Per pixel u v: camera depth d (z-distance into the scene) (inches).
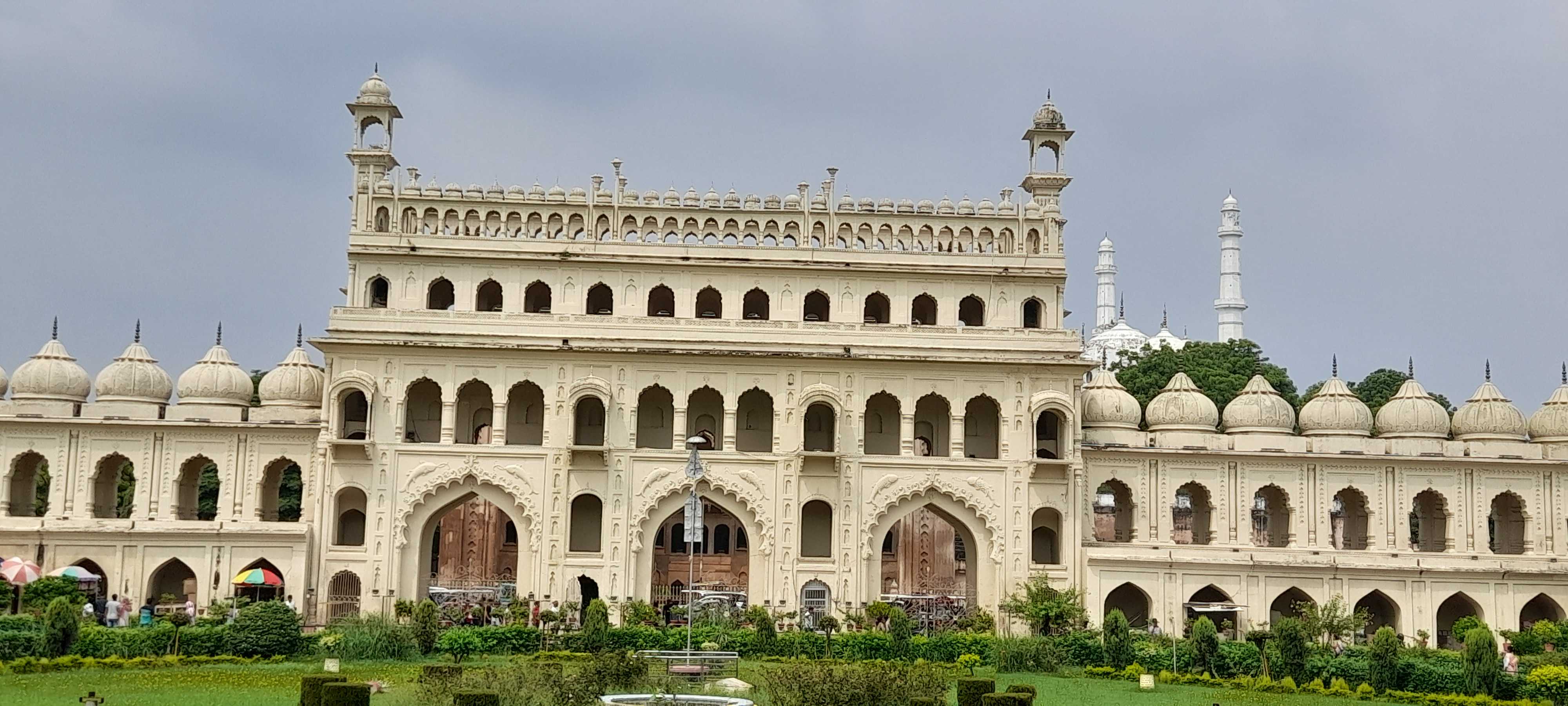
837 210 2709.2
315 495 2559.1
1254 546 2770.7
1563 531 2795.3
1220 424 3368.6
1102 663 2085.4
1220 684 1929.1
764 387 2613.2
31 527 2524.6
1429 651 2079.2
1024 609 2432.3
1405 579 2669.8
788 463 2588.6
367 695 1373.0
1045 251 2723.9
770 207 2699.3
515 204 2667.3
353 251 2625.5
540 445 2637.8
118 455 2679.6
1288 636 1925.4
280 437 2696.9
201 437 2689.5
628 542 2549.2
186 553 2536.9
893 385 2628.0
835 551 2566.4
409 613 2343.8
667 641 2111.2
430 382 2682.1
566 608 2404.0
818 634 2166.6
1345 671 1899.6
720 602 2662.4
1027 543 2596.0
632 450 2573.8
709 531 3240.7
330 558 2532.0
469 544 3144.7
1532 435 2893.7
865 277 2689.5
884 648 2126.0
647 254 2659.9
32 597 2247.8
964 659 2092.8
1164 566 2618.1
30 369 2696.9
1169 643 2112.5
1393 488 2783.0
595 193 2679.6
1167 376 4200.3
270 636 1948.8
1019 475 2615.7
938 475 2605.8
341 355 2568.9
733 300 2667.3
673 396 2615.7
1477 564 2684.5
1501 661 1855.3
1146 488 2746.1
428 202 2662.4
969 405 2741.1
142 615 2317.9
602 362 2596.0
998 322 2699.3
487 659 1999.3
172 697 1523.1
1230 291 6412.4
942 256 2689.5
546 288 2765.7
